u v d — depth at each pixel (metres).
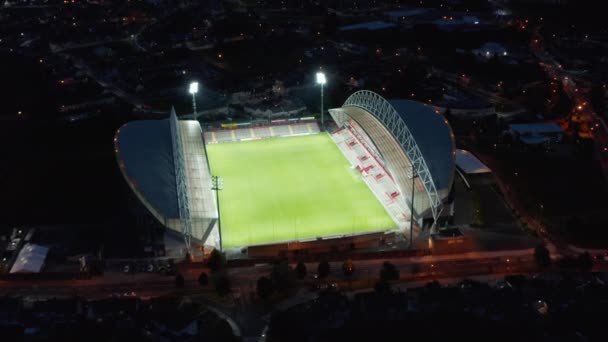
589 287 152.38
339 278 167.00
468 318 143.50
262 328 147.12
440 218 191.50
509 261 173.25
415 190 187.88
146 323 141.88
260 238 183.75
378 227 189.25
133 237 187.75
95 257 177.00
